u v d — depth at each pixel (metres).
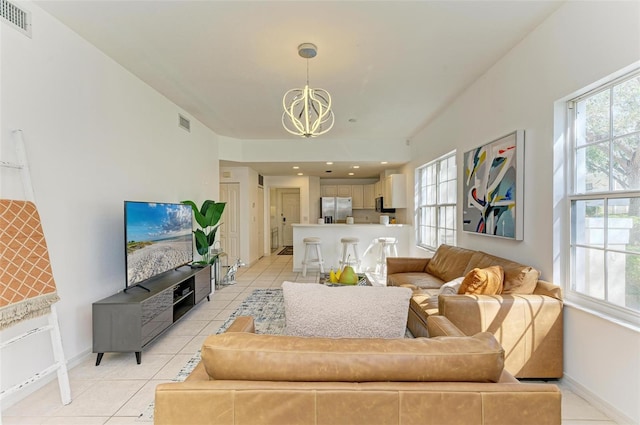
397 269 4.09
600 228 2.04
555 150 2.29
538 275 2.39
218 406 0.97
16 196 2.04
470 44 2.70
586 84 2.00
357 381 1.01
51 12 2.25
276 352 1.03
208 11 2.24
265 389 0.97
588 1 1.98
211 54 2.86
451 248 3.77
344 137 6.02
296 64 3.06
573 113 2.27
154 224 3.13
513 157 2.71
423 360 1.01
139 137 3.39
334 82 3.48
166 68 3.14
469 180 3.54
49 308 1.93
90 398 2.05
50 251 2.29
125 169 3.15
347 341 1.08
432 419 0.96
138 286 2.96
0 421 1.80
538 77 2.45
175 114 4.19
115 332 2.46
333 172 7.91
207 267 4.08
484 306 2.19
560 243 2.31
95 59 2.74
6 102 2.00
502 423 0.96
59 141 2.37
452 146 4.12
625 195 1.85
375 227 6.13
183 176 4.42
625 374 1.77
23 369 2.06
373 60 2.98
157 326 2.77
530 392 0.97
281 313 3.73
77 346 2.51
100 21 2.36
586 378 2.03
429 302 2.64
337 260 6.16
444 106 4.25
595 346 1.96
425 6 2.18
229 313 3.74
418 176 5.81
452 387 0.98
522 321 2.20
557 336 2.20
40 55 2.21
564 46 2.18
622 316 1.85
